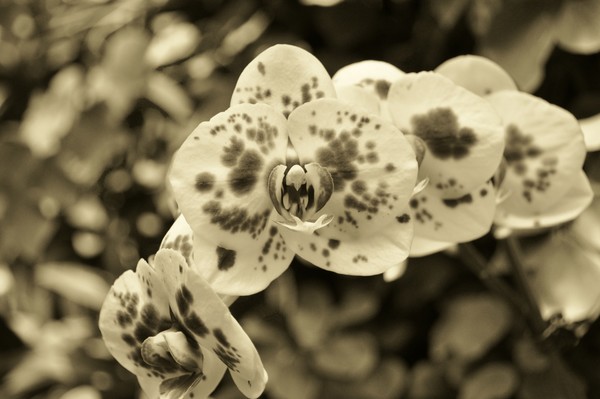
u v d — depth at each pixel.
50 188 0.96
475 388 0.76
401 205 0.54
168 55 0.88
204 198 0.53
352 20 0.80
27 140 0.95
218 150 0.53
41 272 1.00
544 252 0.69
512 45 0.70
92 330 1.04
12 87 1.00
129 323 0.56
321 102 0.53
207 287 0.52
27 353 1.06
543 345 0.67
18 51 0.98
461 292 0.80
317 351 0.81
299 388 0.80
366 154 0.54
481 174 0.57
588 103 0.76
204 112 0.84
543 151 0.61
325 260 0.55
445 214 0.59
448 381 0.79
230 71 0.86
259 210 0.54
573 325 0.67
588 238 0.68
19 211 0.97
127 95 0.88
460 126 0.57
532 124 0.60
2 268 0.99
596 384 0.77
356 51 0.81
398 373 0.81
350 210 0.55
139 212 0.98
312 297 0.82
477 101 0.56
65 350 1.01
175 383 0.55
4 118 1.01
